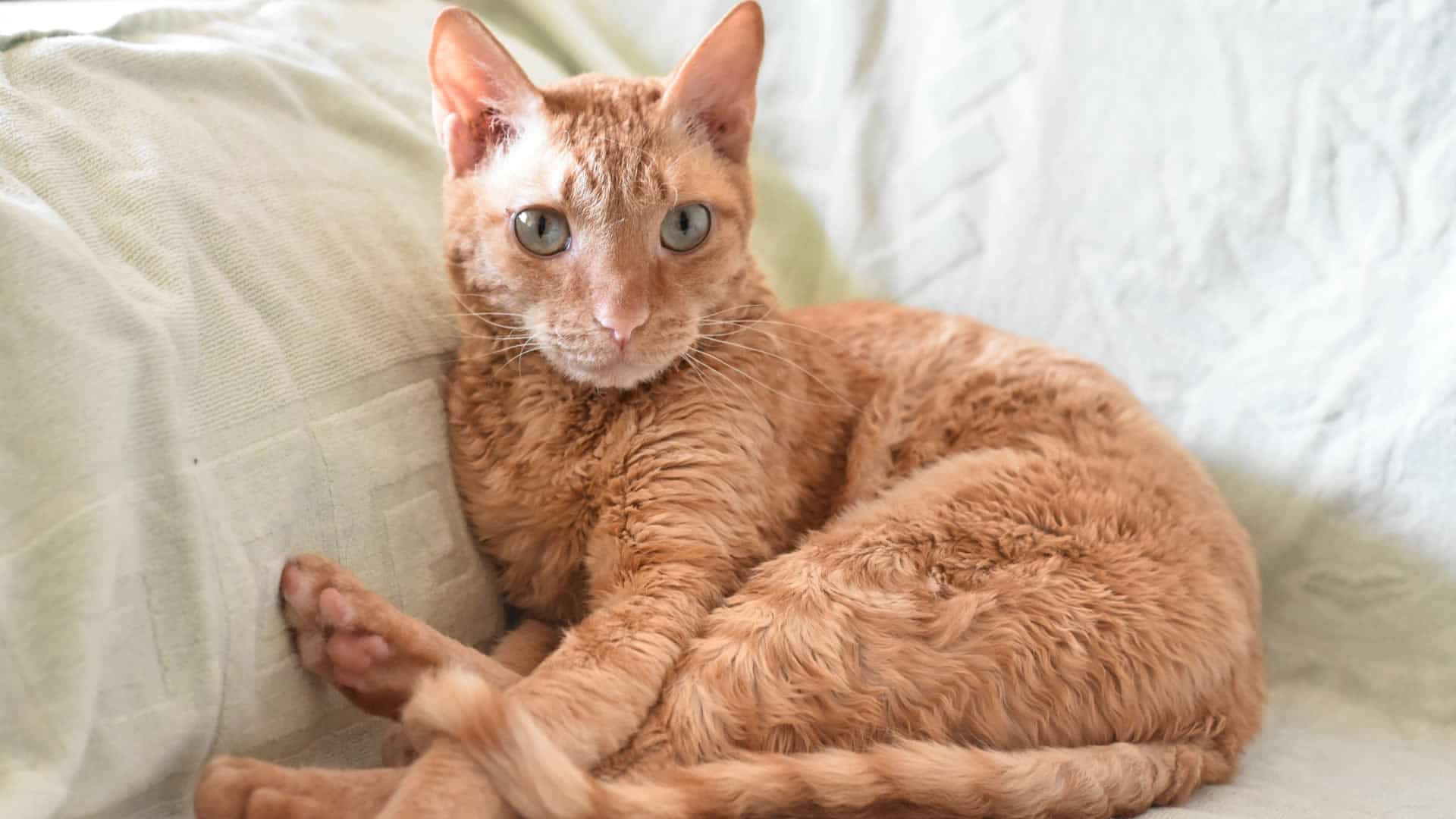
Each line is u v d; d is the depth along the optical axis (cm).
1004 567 49
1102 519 50
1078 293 64
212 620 44
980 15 64
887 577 48
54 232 42
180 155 47
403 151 56
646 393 52
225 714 45
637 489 51
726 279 52
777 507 53
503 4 67
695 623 49
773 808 44
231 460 45
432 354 53
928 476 53
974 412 56
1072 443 54
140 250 45
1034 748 47
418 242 54
